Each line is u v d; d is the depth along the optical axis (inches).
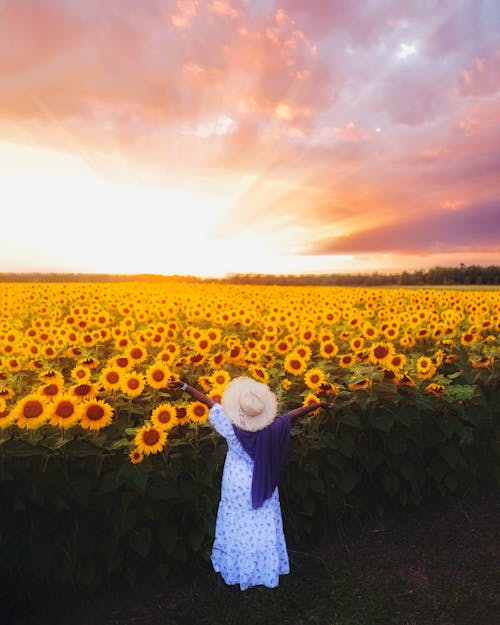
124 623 152.9
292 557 184.9
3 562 147.2
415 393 214.1
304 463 191.6
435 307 580.7
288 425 162.4
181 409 174.1
